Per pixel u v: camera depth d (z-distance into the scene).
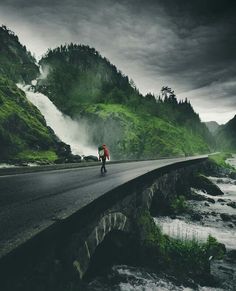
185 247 16.09
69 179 18.17
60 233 6.74
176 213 29.31
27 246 5.16
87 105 197.50
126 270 14.09
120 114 184.00
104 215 10.70
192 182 49.41
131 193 14.12
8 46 168.88
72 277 7.71
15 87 84.50
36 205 9.46
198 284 14.10
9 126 59.97
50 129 81.94
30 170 23.66
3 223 7.17
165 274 14.21
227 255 18.67
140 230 15.05
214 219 28.72
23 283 5.30
